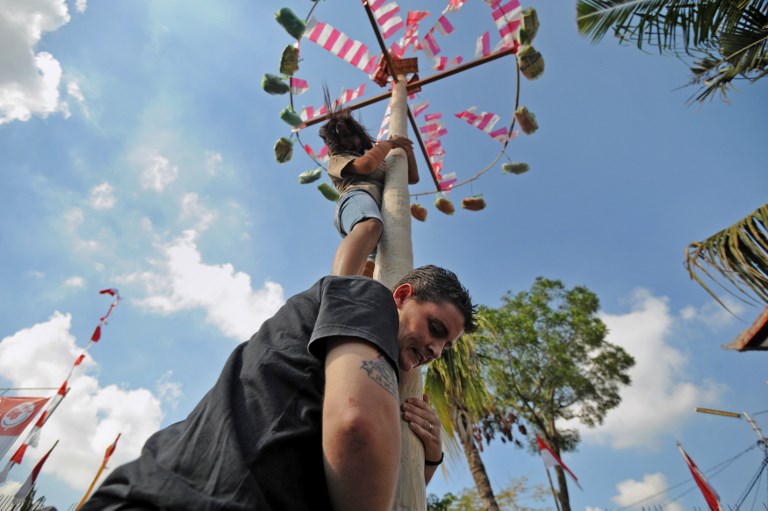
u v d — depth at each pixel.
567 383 14.09
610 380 14.53
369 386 0.87
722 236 3.87
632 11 5.05
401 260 2.22
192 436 0.90
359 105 4.37
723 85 4.84
